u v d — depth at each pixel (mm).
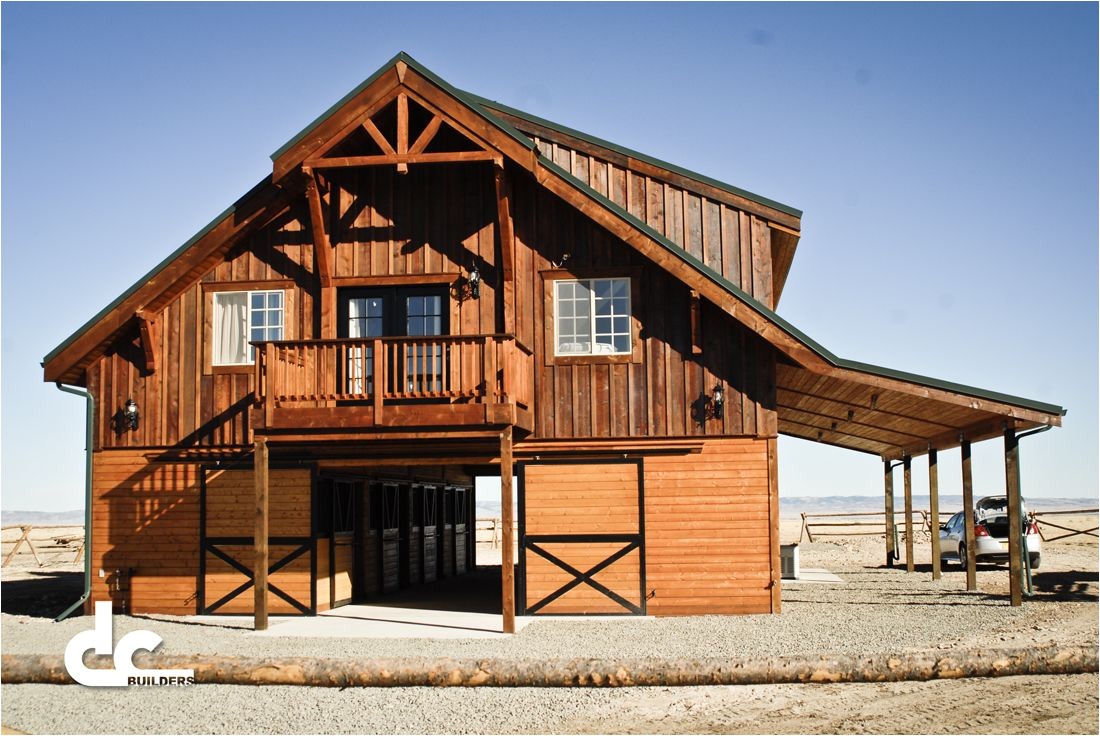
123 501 16781
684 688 9703
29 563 30938
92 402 16844
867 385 15062
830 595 18031
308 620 15531
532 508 15758
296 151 15812
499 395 14539
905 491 23844
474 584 21703
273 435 14555
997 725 8219
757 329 15094
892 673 9055
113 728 8453
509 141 15461
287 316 16750
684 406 15664
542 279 16172
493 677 9039
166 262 16656
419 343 15930
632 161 16969
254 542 15102
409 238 16750
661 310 15883
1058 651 9164
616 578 15531
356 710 8945
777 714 8734
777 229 16594
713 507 15492
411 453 16203
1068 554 28031
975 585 18766
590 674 8961
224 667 9312
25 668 9508
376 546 19125
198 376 16828
